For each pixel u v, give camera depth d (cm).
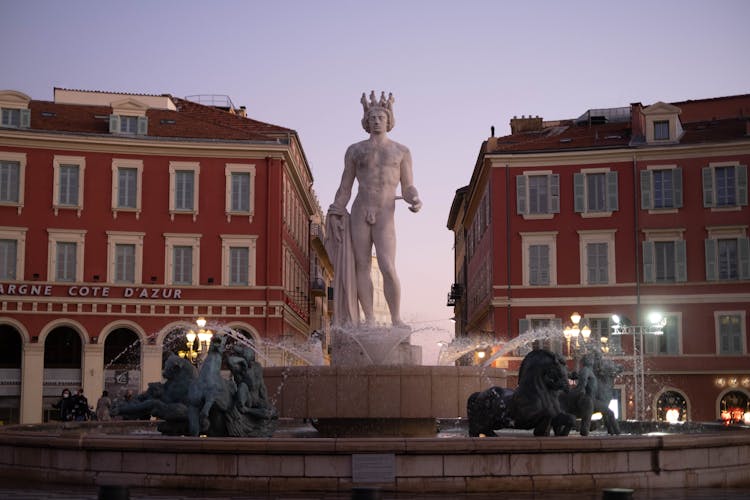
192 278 5531
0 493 1357
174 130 5644
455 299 8831
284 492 1355
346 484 1353
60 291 5359
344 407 1842
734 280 5397
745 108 6166
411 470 1359
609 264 5547
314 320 8069
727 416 5134
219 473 1384
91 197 5481
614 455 1420
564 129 6238
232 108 6919
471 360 5444
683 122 6106
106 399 3553
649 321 5231
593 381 1747
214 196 5597
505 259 5653
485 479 1365
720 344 5381
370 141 2072
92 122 5622
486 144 5959
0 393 5272
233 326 5525
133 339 5641
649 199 5541
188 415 1653
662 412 5409
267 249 5603
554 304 5572
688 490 1437
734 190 5462
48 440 1511
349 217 2066
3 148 5388
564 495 1347
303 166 7006
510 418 1667
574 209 5609
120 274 5469
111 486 927
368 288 2045
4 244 5366
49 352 5544
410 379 1848
